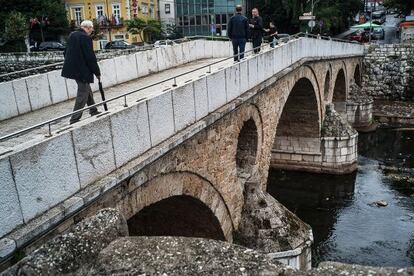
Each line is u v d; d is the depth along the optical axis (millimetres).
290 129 26281
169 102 8258
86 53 7840
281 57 16391
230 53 26016
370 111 35469
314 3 46094
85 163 6098
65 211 5488
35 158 5242
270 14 49719
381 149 30547
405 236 18234
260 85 13680
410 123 36344
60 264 4355
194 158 9539
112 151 6672
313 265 16609
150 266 4113
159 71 18203
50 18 44906
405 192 22766
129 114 7047
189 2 49750
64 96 12297
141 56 16750
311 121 25500
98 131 6340
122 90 13609
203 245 4406
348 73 35500
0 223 4797
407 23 48281
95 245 4582
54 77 11875
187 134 8672
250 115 13219
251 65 12922
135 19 45406
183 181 9203
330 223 20078
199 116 9570
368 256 16953
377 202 21625
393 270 3902
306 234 13289
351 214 20750
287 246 12602
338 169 25688
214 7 49000
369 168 26781
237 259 4152
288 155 26828
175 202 10570
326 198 22875
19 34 38250
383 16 78625
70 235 4621
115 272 4105
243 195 13461
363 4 64875
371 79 43469
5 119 10148
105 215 5004
